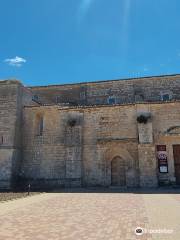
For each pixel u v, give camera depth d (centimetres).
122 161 2616
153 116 2606
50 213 1184
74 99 3534
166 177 2464
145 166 2469
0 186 2670
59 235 821
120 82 3416
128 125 2648
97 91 3469
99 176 2606
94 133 2712
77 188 2508
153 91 3278
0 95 2930
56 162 2747
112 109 2719
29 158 2839
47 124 2869
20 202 1554
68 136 2717
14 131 2792
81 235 817
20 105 2934
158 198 1675
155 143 2552
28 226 943
